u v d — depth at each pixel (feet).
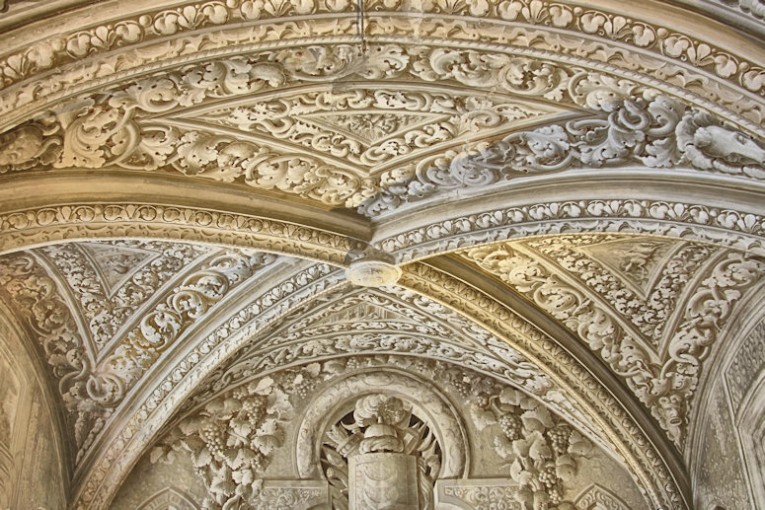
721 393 23.65
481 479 25.89
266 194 20.66
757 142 17.87
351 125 19.45
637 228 20.16
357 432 26.37
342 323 25.44
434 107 19.06
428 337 25.86
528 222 20.63
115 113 18.16
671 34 16.85
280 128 19.34
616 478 25.84
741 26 16.58
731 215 19.25
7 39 15.98
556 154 19.79
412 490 25.66
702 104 17.37
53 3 15.99
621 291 23.43
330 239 21.12
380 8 16.90
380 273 21.42
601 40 17.12
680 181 19.52
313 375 26.68
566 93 18.52
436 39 17.30
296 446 26.09
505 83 18.43
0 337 21.94
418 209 21.07
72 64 16.56
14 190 18.43
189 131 19.06
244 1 16.56
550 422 26.48
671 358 24.18
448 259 23.04
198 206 20.15
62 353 23.65
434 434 26.37
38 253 21.68
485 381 26.76
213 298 23.41
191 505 25.31
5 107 16.40
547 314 24.14
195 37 16.81
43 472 23.20
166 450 25.71
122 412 24.45
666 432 24.93
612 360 24.47
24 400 22.68
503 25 17.07
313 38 17.10
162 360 24.13
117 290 22.98
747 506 22.27
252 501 25.48
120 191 19.47
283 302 23.17
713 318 23.50
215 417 26.16
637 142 19.15
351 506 25.49
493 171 20.27
